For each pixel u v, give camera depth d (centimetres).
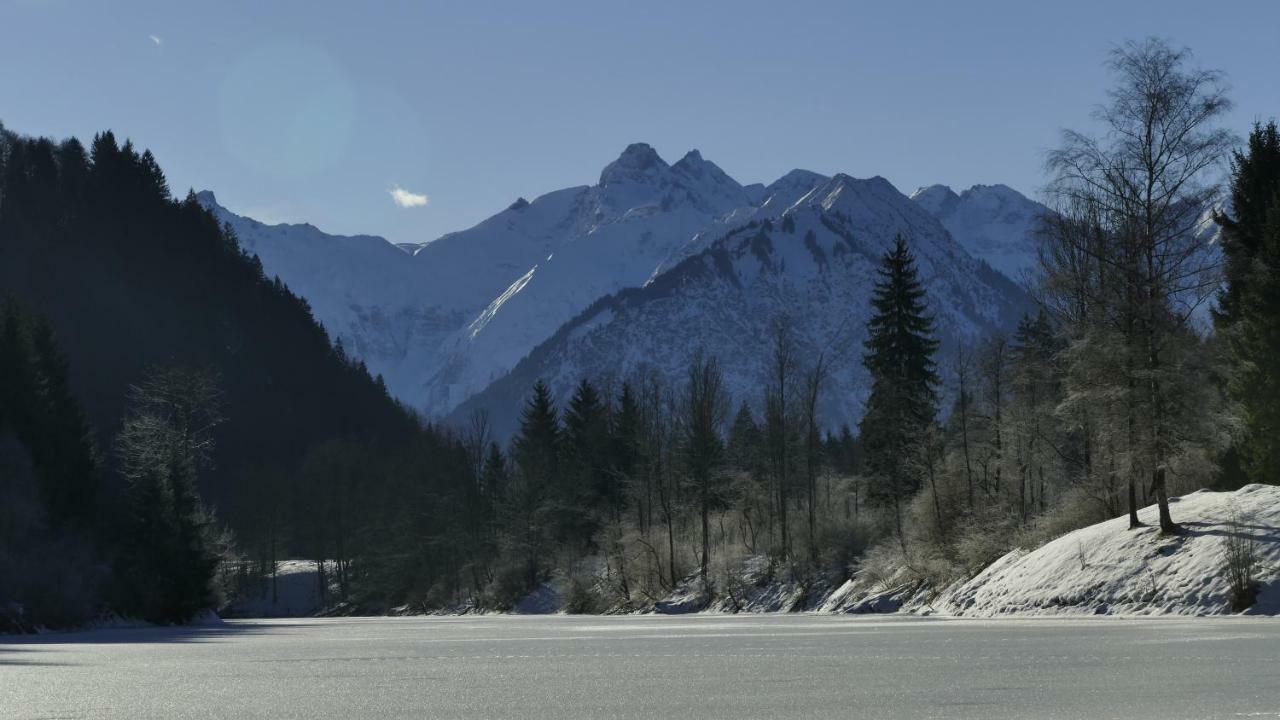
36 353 9900
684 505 9944
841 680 1748
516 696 1620
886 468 7950
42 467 8406
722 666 2123
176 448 8906
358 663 2475
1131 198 4338
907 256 8288
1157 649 2183
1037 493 7062
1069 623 3566
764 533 9312
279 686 1869
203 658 2823
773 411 9694
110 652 3256
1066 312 5075
